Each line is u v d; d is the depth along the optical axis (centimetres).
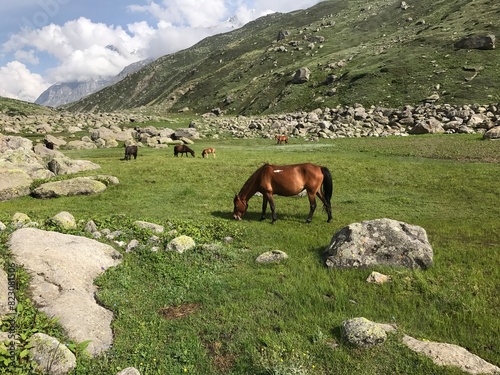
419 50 11812
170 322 845
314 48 18462
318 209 2019
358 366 673
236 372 684
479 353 723
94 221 1591
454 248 1288
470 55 10181
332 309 886
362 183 2666
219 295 963
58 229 1398
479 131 5609
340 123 7294
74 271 1007
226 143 6084
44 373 648
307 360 695
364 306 888
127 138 6281
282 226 1652
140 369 691
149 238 1375
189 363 709
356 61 13525
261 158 3991
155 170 3127
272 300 932
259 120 8856
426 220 1762
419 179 2680
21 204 2153
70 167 3059
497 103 7244
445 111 7212
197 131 7094
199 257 1219
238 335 786
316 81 13075
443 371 649
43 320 774
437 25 14075
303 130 6944
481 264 1132
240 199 1742
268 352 717
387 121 7388
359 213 1928
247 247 1353
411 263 1078
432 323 821
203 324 834
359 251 1116
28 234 1149
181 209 2019
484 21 12206
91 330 786
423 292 952
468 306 871
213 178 2852
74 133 6875
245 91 15975
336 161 3591
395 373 659
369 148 4625
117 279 1044
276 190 1695
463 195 2206
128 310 898
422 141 4866
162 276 1095
